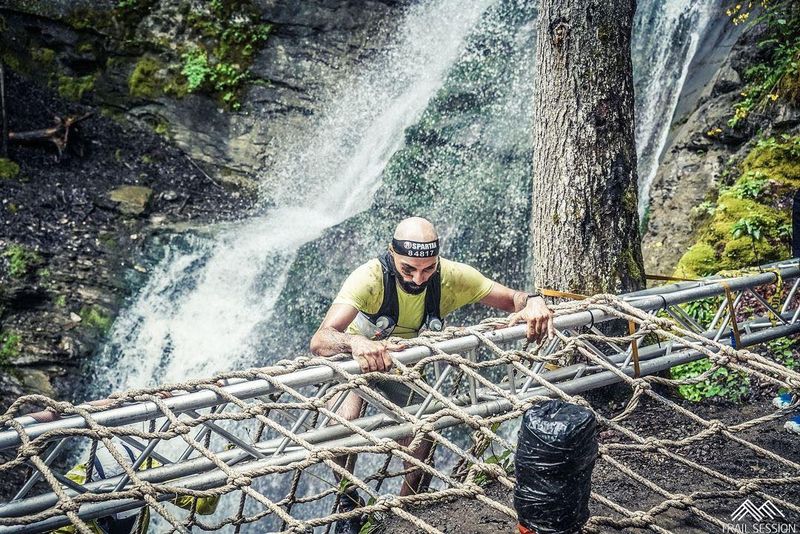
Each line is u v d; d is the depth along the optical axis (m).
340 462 4.50
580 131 5.71
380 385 4.66
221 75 12.48
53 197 11.15
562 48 5.71
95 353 10.04
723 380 6.25
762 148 8.18
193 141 12.39
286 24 12.55
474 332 4.42
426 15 12.26
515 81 10.97
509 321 4.55
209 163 12.31
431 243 4.22
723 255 7.60
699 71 9.80
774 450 4.98
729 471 4.68
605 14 5.70
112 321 10.27
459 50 11.64
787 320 5.77
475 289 4.63
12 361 9.66
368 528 4.14
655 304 5.01
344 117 12.25
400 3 12.48
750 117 8.55
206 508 4.46
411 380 4.19
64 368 9.83
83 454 8.98
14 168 11.37
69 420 3.66
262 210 11.89
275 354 9.65
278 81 12.51
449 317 8.92
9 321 9.88
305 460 3.88
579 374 5.00
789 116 8.28
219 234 10.79
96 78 12.56
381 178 10.82
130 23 12.54
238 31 12.58
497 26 11.49
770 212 7.74
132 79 12.55
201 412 8.61
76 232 10.80
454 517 4.18
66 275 10.32
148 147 12.32
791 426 5.22
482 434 4.30
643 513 3.92
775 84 8.47
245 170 12.23
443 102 11.12
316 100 12.41
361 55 12.45
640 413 5.62
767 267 5.74
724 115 8.81
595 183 5.72
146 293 10.51
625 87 5.81
